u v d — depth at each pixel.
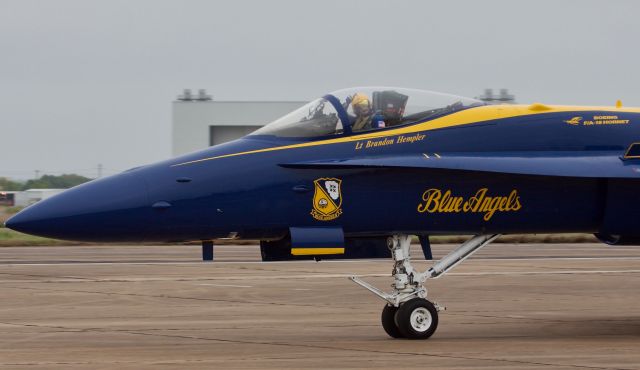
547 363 42.66
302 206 47.81
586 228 52.22
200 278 85.88
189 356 44.72
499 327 56.28
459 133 50.03
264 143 48.69
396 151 49.09
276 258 50.75
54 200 45.97
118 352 46.03
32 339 50.69
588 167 49.44
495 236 52.25
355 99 49.84
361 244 51.31
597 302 70.12
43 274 89.44
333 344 48.62
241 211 47.19
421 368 41.31
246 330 54.50
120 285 79.69
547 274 92.06
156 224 46.41
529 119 51.03
